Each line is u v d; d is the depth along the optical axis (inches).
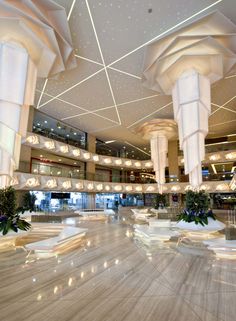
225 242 290.0
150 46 374.9
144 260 267.4
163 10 352.5
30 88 348.2
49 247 275.4
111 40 420.5
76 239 362.6
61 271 226.5
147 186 1264.8
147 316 139.8
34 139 772.0
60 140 957.8
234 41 363.9
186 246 336.2
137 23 379.6
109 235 446.0
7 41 334.6
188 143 407.5
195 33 356.5
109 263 254.7
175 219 542.3
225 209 1064.8
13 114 324.5
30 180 730.8
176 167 1228.5
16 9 297.7
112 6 349.4
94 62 486.6
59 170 916.0
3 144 320.2
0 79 317.4
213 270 230.4
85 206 1126.4
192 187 414.3
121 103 701.3
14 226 324.2
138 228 433.4
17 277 208.8
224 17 323.9
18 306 152.9
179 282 197.8
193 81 397.1
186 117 402.6
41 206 946.1
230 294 173.0
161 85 459.5
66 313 143.6
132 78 548.4
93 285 190.4
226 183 1009.5
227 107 722.2
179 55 388.5
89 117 848.3
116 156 1382.9
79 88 607.8
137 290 180.4
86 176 1069.8
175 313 143.7
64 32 361.7
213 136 1110.4
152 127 859.4
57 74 475.5
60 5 339.9
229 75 513.7
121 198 1486.2
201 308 150.7
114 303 157.6
